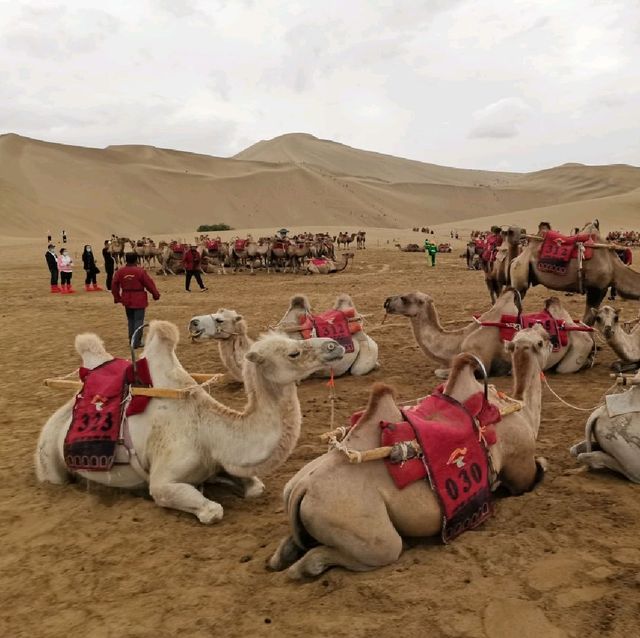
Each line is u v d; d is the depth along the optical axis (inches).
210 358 474.9
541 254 478.0
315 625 155.1
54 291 1014.4
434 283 997.2
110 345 554.6
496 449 200.2
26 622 167.8
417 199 7485.2
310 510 169.6
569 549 181.3
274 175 6269.7
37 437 313.3
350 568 175.0
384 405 182.9
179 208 5447.8
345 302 405.7
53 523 219.1
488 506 191.3
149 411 226.7
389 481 174.4
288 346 206.2
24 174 5132.9
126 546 201.0
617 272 460.4
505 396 217.2
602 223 3917.3
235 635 155.8
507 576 169.0
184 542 201.2
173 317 699.4
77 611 170.9
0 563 197.0
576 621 150.9
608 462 227.5
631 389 223.6
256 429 210.8
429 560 177.2
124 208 5098.4
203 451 219.3
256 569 183.2
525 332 234.4
